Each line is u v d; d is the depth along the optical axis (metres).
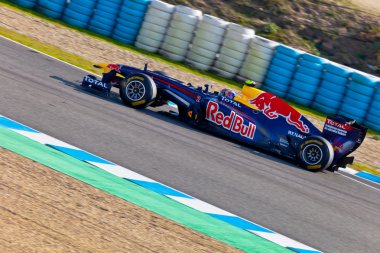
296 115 41.62
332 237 28.66
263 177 35.78
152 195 27.83
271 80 67.00
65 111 37.66
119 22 70.38
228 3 88.81
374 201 37.72
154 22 69.19
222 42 69.31
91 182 27.25
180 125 42.81
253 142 41.91
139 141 35.75
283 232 27.64
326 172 41.94
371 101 64.25
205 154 37.06
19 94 38.56
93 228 22.30
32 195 23.73
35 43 58.44
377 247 28.94
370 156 51.97
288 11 88.25
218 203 29.30
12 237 19.66
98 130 35.69
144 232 23.25
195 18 69.56
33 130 32.59
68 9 71.50
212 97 43.09
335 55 83.06
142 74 43.44
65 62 54.03
